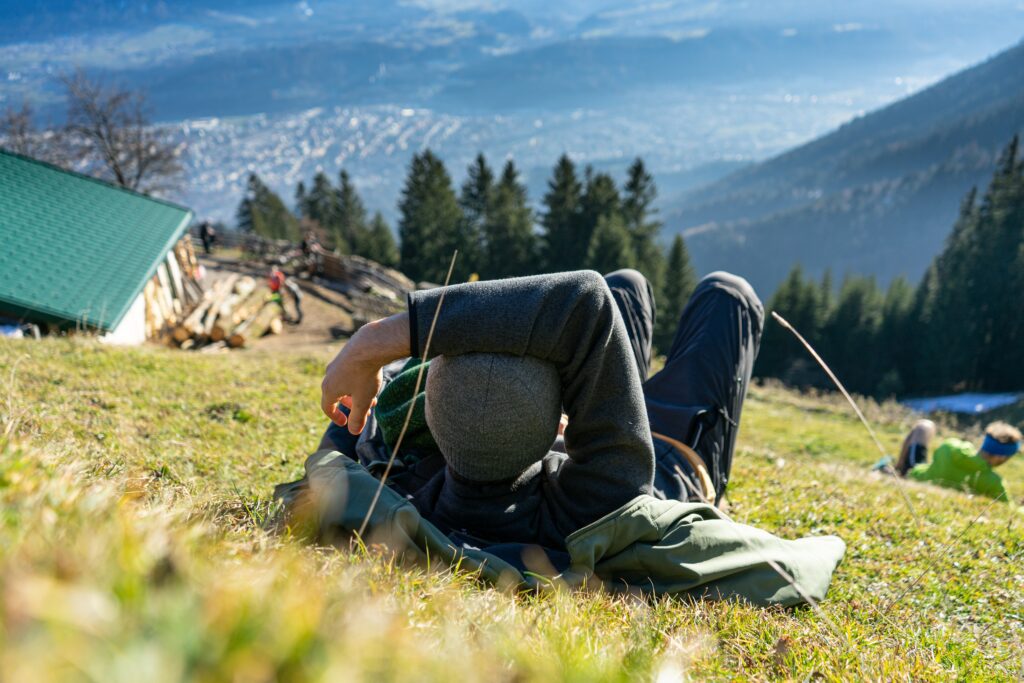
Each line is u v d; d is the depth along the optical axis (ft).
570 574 7.27
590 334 7.02
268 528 6.83
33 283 53.06
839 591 10.35
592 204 233.55
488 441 7.15
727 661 6.37
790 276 276.82
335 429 10.12
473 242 255.91
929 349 227.40
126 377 24.29
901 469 28.43
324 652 1.96
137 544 2.60
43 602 1.46
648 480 7.90
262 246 150.10
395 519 6.77
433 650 3.86
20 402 13.98
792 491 18.04
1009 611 10.78
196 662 1.61
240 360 36.32
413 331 6.85
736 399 11.62
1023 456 52.11
